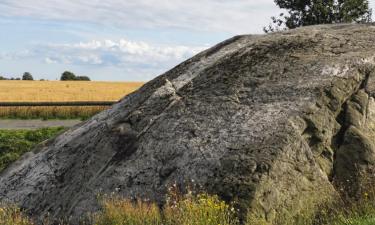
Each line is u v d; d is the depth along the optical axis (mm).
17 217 9469
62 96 53969
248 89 9984
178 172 8766
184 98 10516
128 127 10539
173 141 9414
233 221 7508
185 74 11672
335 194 8680
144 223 7715
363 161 9141
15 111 34250
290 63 10352
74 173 10359
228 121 9312
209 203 7480
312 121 9016
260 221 7688
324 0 34188
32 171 11133
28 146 19438
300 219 8164
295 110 9094
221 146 8789
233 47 12305
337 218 8008
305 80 9750
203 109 9875
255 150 8422
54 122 31938
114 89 71375
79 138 11398
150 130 10023
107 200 8719
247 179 7996
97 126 11531
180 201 7738
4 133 21469
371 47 10469
